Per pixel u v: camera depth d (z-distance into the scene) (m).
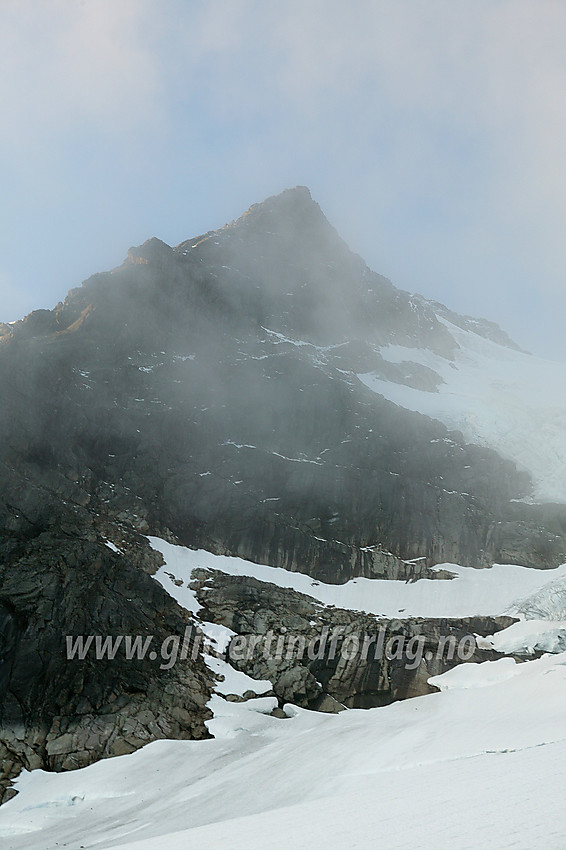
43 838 28.06
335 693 45.50
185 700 39.72
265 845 10.12
